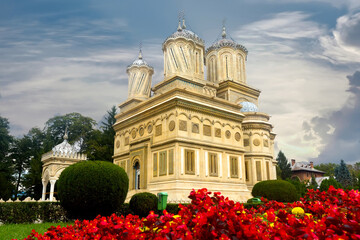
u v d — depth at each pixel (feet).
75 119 196.75
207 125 98.89
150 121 102.68
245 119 127.65
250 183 120.26
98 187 50.93
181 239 14.94
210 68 151.12
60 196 53.36
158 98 102.17
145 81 140.46
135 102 134.82
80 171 51.80
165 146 92.48
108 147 156.97
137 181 105.09
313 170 300.61
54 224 49.73
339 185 119.34
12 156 172.55
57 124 194.18
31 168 151.94
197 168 91.40
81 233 22.79
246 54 152.76
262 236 15.28
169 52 117.60
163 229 16.71
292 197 86.28
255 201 80.12
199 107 96.99
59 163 112.57
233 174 102.17
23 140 178.40
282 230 15.07
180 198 81.87
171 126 92.02
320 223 16.47
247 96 145.48
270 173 124.67
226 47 147.33
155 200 58.59
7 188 124.06
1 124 171.32
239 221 16.20
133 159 106.32
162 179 90.79
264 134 127.13
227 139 104.27
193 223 17.24
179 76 107.14
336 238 13.33
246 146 124.57
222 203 19.39
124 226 19.06
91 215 53.42
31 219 53.16
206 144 95.30
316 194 38.19
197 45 127.75
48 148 168.76
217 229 15.70
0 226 46.21
